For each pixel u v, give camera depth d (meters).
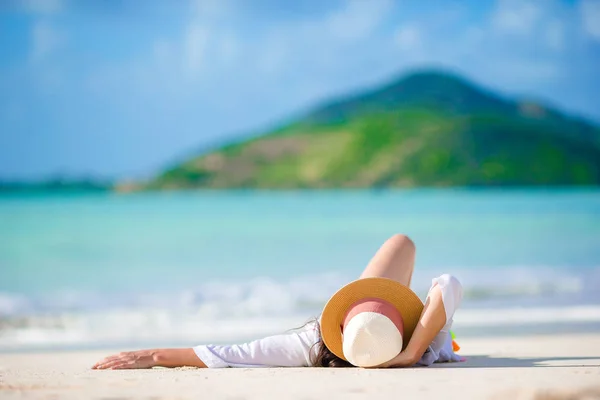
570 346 6.05
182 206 43.12
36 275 16.09
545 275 14.70
